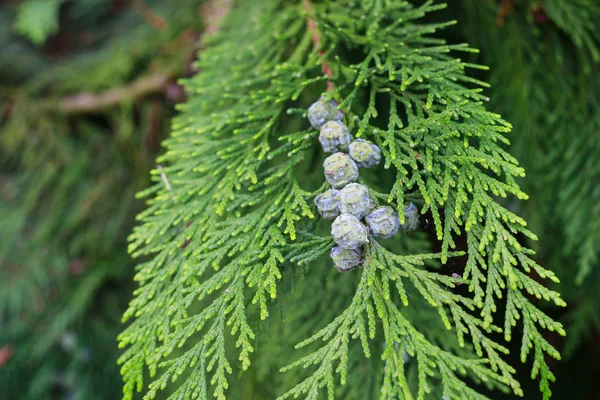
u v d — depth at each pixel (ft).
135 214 1.81
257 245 0.99
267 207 1.02
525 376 1.53
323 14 1.14
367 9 1.12
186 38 1.67
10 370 1.72
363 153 0.98
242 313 0.97
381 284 0.97
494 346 0.91
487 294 0.93
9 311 1.79
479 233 0.95
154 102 1.74
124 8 2.11
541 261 1.38
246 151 1.05
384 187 1.19
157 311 1.02
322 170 1.17
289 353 1.22
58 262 1.78
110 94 1.76
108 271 1.78
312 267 1.18
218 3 1.37
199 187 1.05
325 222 1.17
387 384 0.91
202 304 1.23
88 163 1.86
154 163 1.77
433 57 1.11
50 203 1.89
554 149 1.27
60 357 1.77
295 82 1.08
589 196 1.27
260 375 1.24
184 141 1.14
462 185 0.95
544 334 1.44
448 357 0.92
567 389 1.62
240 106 1.12
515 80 1.27
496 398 1.50
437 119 0.98
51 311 1.76
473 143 1.15
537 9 1.26
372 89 1.04
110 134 1.91
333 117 1.01
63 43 2.17
